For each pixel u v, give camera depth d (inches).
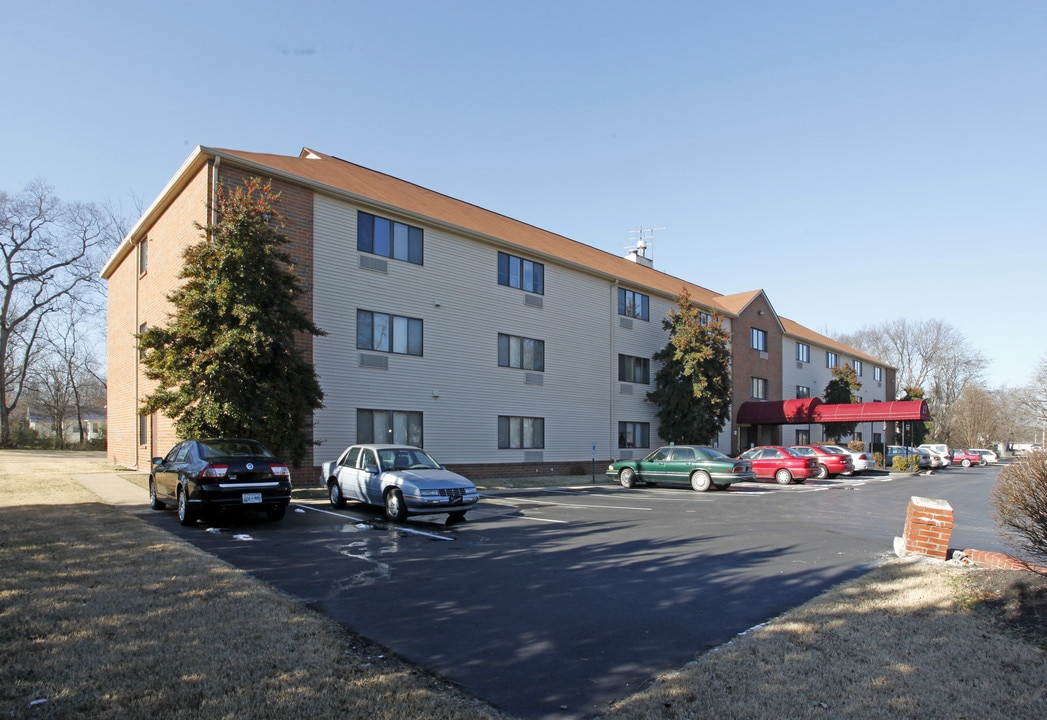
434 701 166.2
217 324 597.9
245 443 479.2
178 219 778.8
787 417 1482.5
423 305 882.8
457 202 1165.7
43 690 164.9
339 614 243.8
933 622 233.1
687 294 1282.0
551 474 1059.9
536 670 193.0
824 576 319.9
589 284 1171.3
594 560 353.4
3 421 1758.1
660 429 1267.2
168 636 206.8
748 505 658.8
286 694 166.7
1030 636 218.8
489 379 968.9
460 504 483.2
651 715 160.2
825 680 182.2
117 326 1067.9
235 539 394.6
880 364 2476.6
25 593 247.8
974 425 2768.2
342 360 784.3
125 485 671.1
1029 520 289.6
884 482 1074.1
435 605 259.4
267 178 729.6
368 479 518.0
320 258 770.2
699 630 233.3
